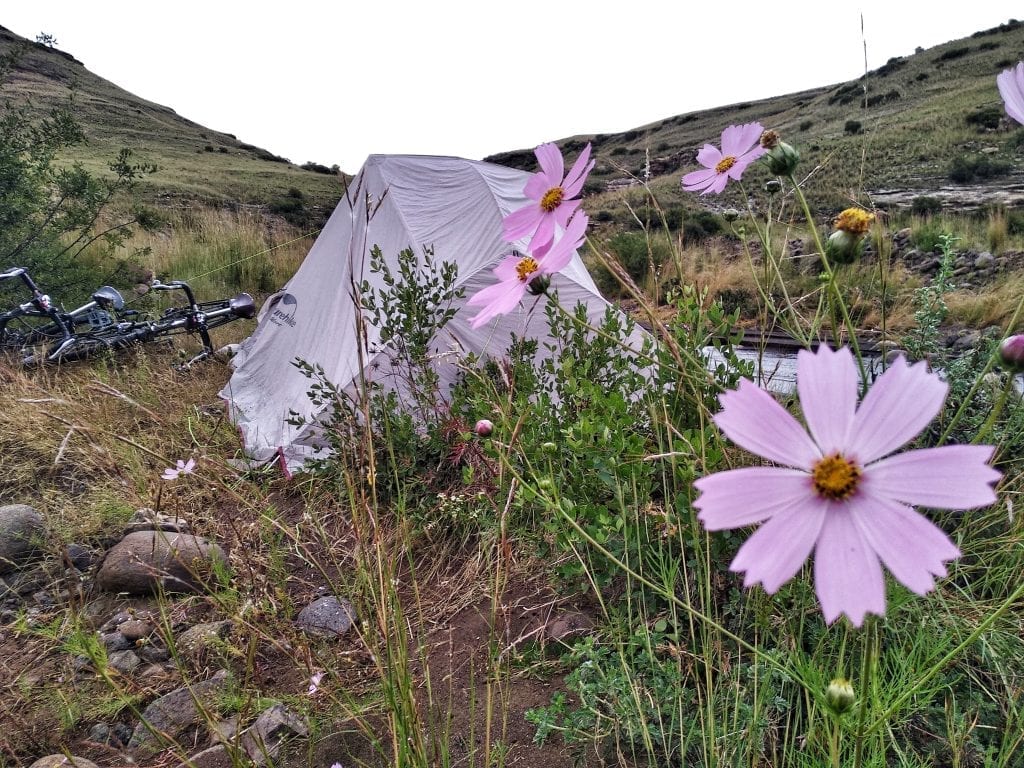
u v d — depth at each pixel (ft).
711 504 2.16
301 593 8.31
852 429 2.16
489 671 4.72
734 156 4.96
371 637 5.54
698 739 5.00
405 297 11.14
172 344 20.35
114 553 8.86
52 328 17.69
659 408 6.40
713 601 5.62
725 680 5.16
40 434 12.55
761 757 4.74
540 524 7.14
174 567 8.61
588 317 13.66
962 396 6.84
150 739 6.40
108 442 7.60
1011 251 30.42
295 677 7.00
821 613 5.05
